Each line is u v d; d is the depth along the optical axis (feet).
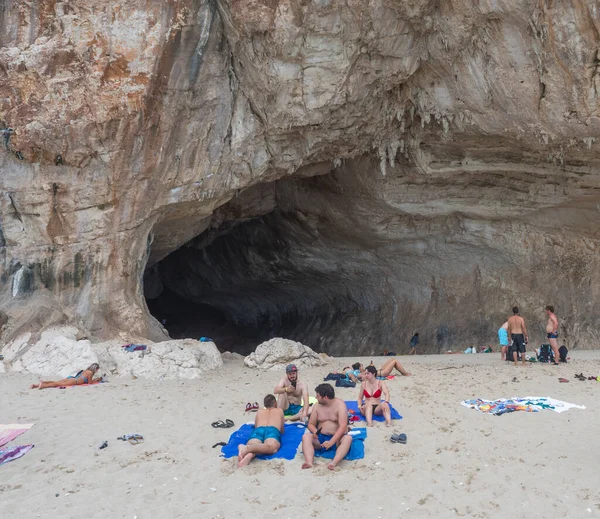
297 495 16.55
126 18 41.32
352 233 69.10
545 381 31.89
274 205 72.90
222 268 88.58
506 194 57.21
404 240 67.21
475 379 33.06
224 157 47.29
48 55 41.42
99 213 44.29
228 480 17.75
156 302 108.06
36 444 21.56
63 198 43.62
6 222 44.21
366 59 43.14
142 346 39.14
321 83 43.27
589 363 39.34
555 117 40.93
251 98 45.98
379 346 72.18
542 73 39.14
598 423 22.52
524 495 16.08
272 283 87.35
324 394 19.75
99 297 44.09
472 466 18.35
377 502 15.99
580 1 34.78
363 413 24.06
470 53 41.81
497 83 41.81
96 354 37.17
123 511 15.78
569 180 51.88
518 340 40.04
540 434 21.26
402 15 40.68
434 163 54.54
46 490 17.22
